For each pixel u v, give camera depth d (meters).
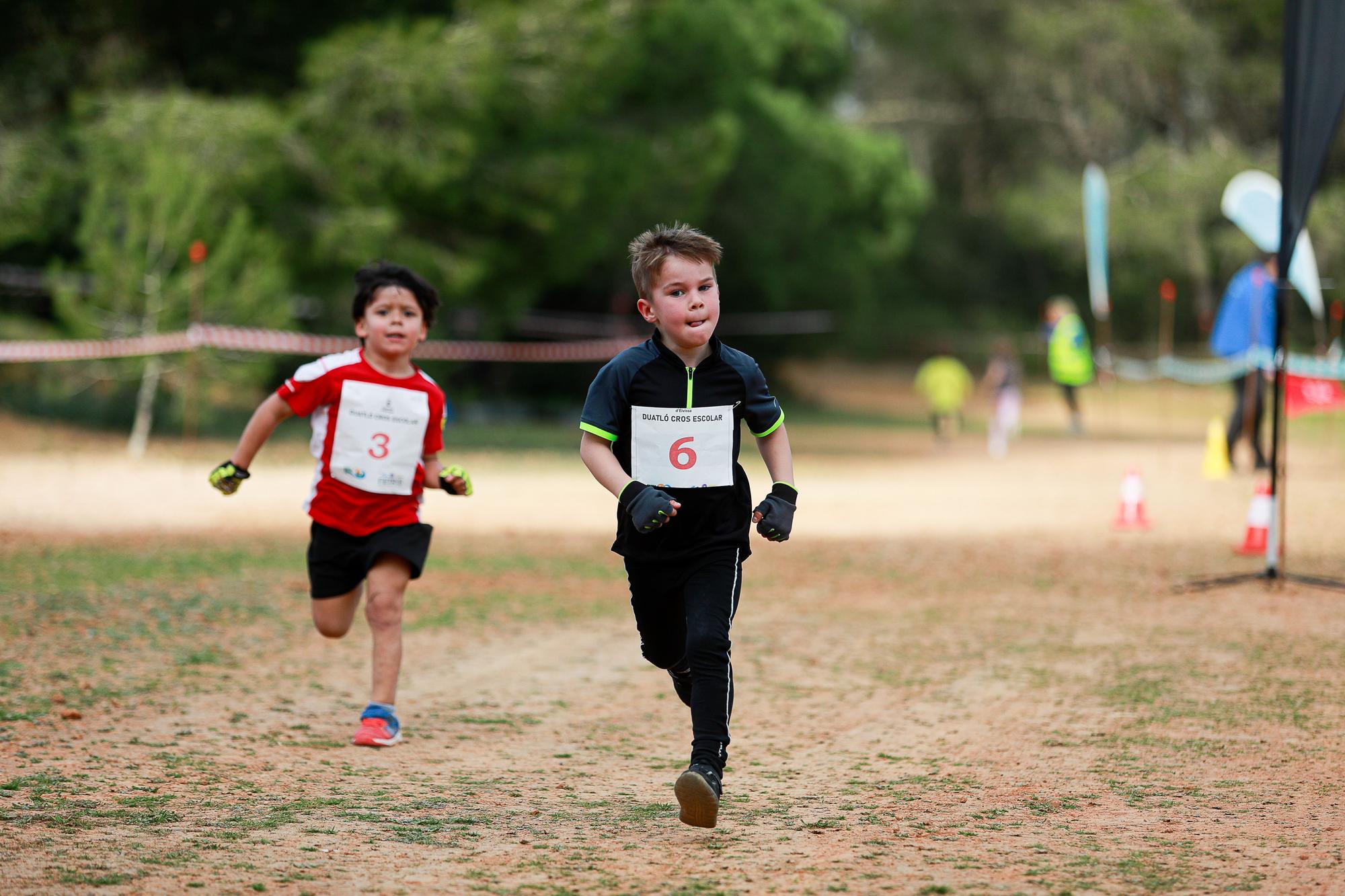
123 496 51.22
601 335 122.19
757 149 130.38
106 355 63.41
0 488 52.03
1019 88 195.38
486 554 40.25
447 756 19.45
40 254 82.50
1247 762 18.78
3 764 18.06
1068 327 103.75
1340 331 117.25
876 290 196.62
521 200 86.12
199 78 85.94
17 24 79.00
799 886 13.54
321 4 84.19
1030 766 18.72
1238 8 163.25
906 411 146.00
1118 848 14.83
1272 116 171.25
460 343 104.44
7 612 28.89
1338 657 26.09
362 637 28.36
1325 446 85.62
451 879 13.73
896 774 18.44
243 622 29.12
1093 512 52.56
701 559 16.22
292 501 51.50
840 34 150.12
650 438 16.23
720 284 143.00
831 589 34.97
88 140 71.62
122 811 16.05
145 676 23.88
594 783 18.02
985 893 13.25
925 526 48.25
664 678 24.98
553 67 80.19
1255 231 61.94
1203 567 37.84
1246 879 13.64
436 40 77.50
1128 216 165.25
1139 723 21.14
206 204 70.00
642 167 96.38
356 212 75.56
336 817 16.06
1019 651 26.95
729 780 18.17
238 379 71.81
